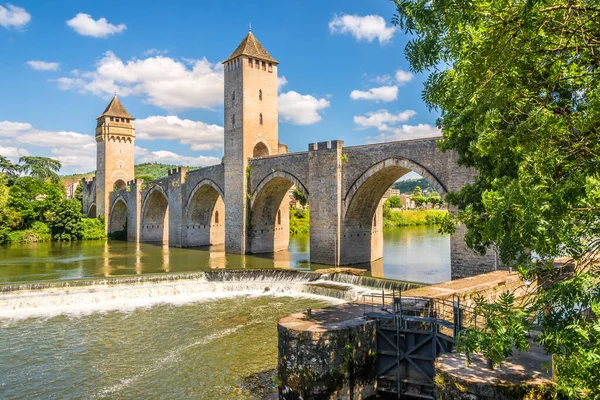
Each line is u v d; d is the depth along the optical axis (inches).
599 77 431.8
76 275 1820.9
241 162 2331.4
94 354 997.2
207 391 805.9
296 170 2030.0
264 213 2418.8
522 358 608.7
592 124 403.5
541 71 452.4
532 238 402.3
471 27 416.2
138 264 2123.5
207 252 2551.7
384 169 1683.1
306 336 725.3
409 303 879.1
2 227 3467.0
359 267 1875.0
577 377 358.9
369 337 774.5
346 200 1814.7
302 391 725.9
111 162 4097.0
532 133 429.4
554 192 376.5
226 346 1025.5
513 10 390.6
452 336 720.3
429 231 4013.3
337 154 1822.1
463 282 1082.7
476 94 453.4
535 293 487.8
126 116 4188.0
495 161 637.9
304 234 3887.8
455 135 747.4
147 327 1184.2
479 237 690.2
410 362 759.1
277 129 2454.5
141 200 3491.6
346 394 737.0
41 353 1007.0
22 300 1382.9
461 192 812.0
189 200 2822.3
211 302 1449.3
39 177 5137.8
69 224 3718.0
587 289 367.9
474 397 537.6
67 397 800.3
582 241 431.5
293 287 1577.3
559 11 405.7
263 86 2409.0
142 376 877.8
